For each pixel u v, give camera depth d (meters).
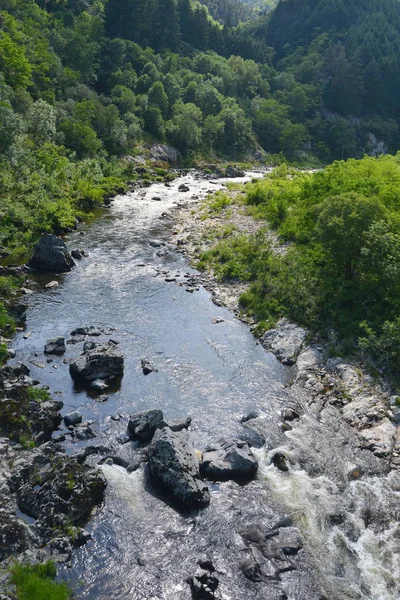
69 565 13.73
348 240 27.47
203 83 138.12
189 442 18.47
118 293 32.66
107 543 14.59
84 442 18.70
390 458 18.75
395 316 25.19
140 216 52.22
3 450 17.02
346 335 25.97
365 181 39.56
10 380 20.83
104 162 73.62
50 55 96.88
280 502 16.56
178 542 14.75
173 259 39.72
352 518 16.05
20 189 45.03
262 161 128.25
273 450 19.09
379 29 187.88
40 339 26.08
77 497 15.50
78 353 24.83
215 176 87.00
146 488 16.83
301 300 29.27
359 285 28.44
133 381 23.06
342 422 20.92
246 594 13.19
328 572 14.06
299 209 43.47
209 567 13.91
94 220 49.84
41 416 18.97
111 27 146.62
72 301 31.00
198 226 47.38
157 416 19.77
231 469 17.50
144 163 89.62
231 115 124.94
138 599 12.90
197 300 32.41
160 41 155.12
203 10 181.00
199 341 27.27
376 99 167.25
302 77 178.88
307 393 22.88
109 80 115.69
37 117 63.50
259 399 22.30
